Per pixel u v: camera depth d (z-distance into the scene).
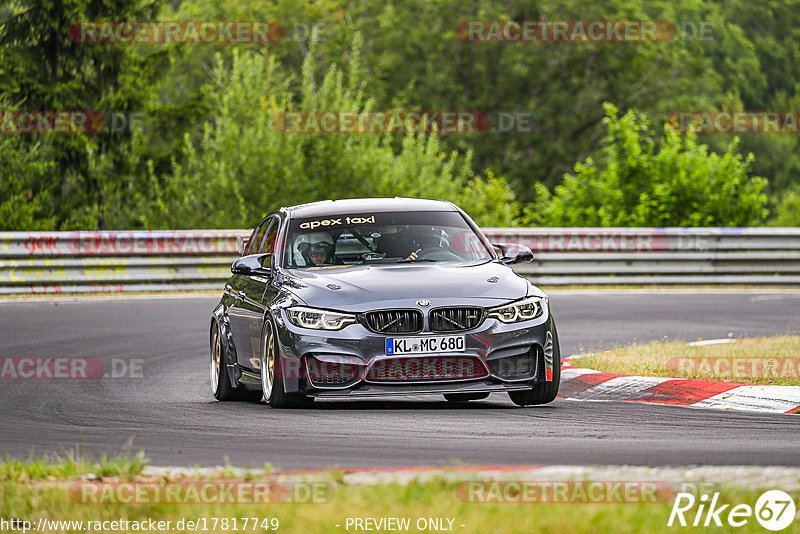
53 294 65.69
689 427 24.97
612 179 91.56
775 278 74.25
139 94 107.44
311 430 25.05
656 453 21.28
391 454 21.69
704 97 189.00
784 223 124.31
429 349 27.44
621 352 38.91
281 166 89.44
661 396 31.00
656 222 89.50
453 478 17.33
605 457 20.89
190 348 45.41
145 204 92.00
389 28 177.12
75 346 45.88
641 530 14.46
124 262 66.94
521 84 178.88
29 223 89.94
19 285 65.19
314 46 96.12
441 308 27.67
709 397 29.95
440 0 176.88
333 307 27.75
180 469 19.81
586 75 179.75
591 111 177.62
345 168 92.25
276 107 91.69
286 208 33.38
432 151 99.50
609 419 26.44
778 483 17.00
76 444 24.42
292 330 27.91
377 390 27.41
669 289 71.06
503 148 178.25
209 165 88.75
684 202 90.44
